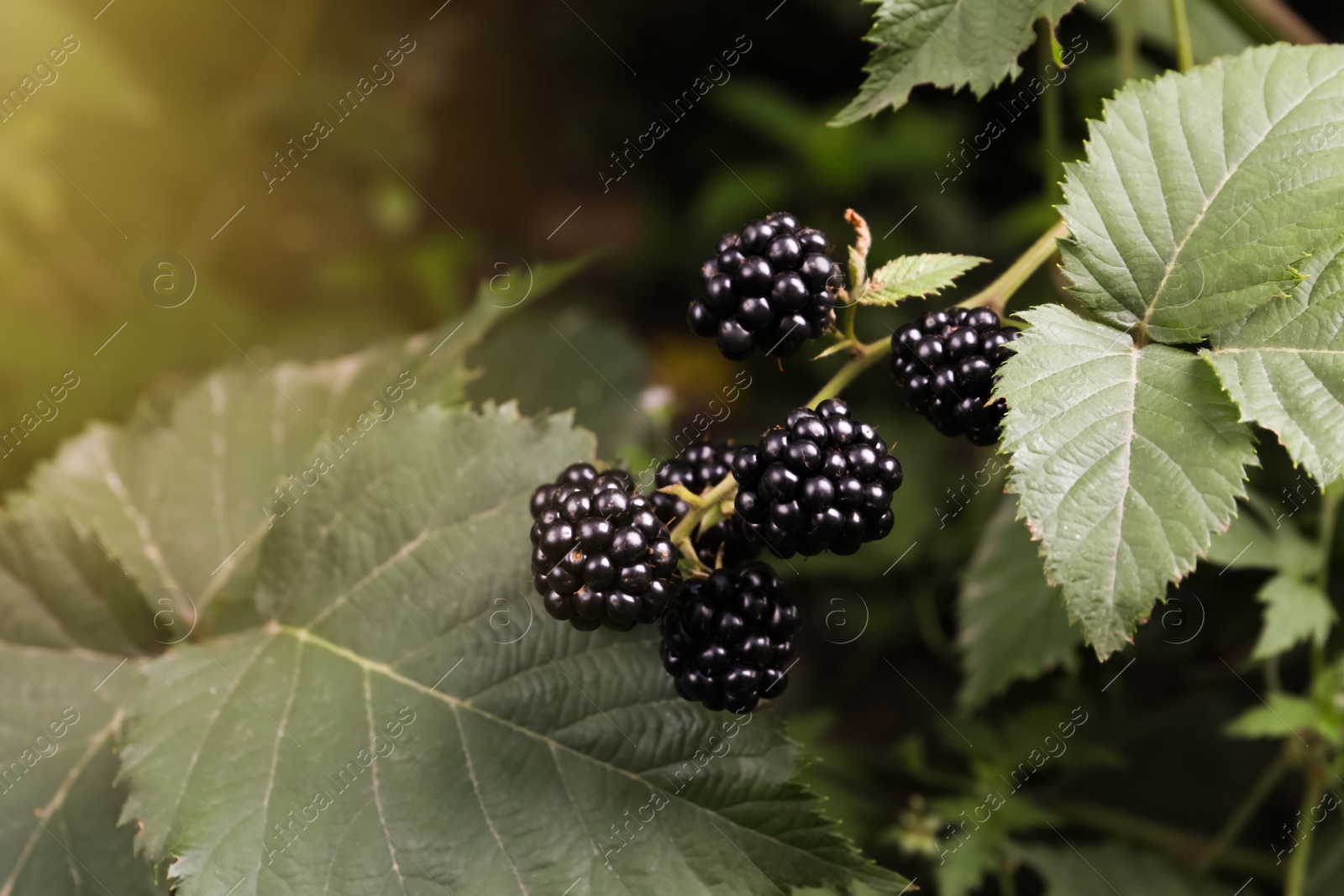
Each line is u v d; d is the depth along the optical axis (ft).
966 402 1.51
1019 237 2.68
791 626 1.50
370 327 2.85
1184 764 1.98
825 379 3.00
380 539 1.62
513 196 4.39
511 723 1.56
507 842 1.54
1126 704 1.89
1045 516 1.46
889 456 1.49
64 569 1.67
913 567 2.08
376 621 1.60
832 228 3.26
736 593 1.50
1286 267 1.49
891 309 2.88
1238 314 1.49
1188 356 1.49
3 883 1.61
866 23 3.95
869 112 1.55
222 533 1.73
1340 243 1.49
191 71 3.42
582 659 1.57
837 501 1.47
